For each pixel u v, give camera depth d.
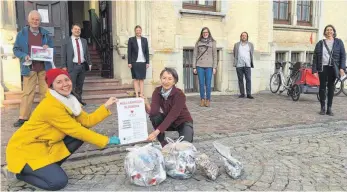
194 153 3.40
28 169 3.03
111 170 3.59
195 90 9.60
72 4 13.39
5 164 3.68
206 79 7.36
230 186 3.19
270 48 10.52
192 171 3.30
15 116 5.89
